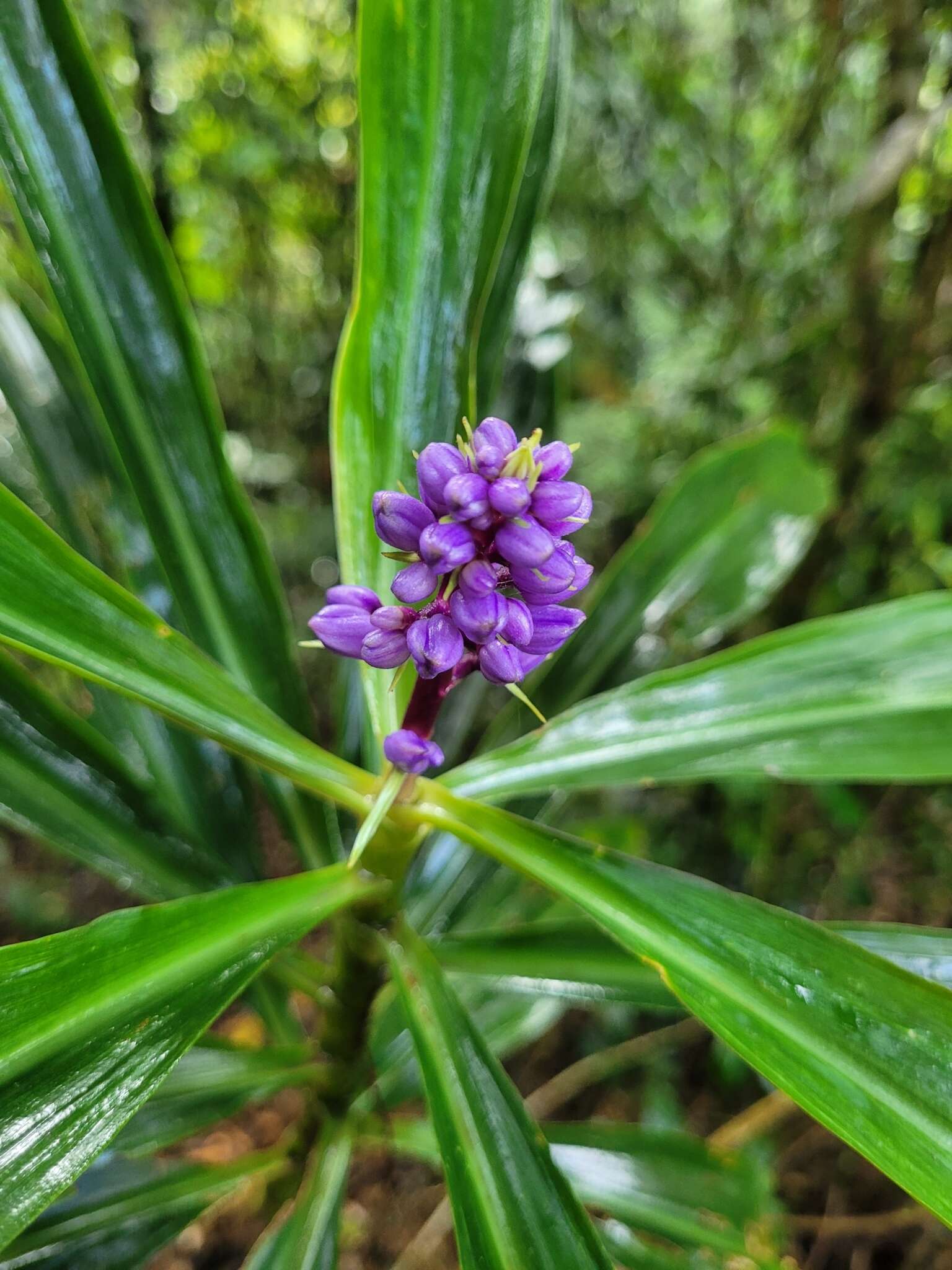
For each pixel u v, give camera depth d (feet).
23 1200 0.35
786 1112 1.18
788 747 0.58
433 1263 1.17
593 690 0.81
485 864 0.87
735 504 0.83
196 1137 1.27
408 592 0.46
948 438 1.29
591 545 1.72
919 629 0.61
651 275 1.76
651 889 0.49
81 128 0.58
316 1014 1.41
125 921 0.43
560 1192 0.46
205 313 1.76
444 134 0.59
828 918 1.43
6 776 0.65
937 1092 0.40
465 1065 0.52
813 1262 1.21
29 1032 0.38
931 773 0.55
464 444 0.48
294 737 0.54
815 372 1.35
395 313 0.61
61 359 0.71
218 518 0.69
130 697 0.47
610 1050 1.28
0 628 0.43
